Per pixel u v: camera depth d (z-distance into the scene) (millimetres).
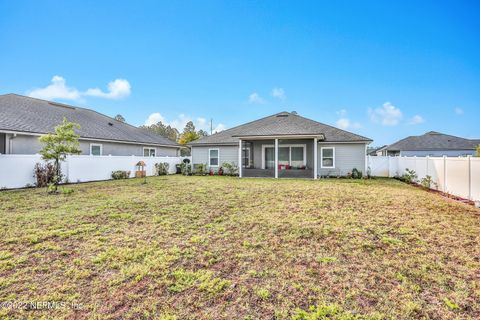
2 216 5754
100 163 14195
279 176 16453
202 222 5344
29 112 15422
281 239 4344
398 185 12062
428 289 2828
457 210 6453
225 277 3078
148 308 2498
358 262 3479
